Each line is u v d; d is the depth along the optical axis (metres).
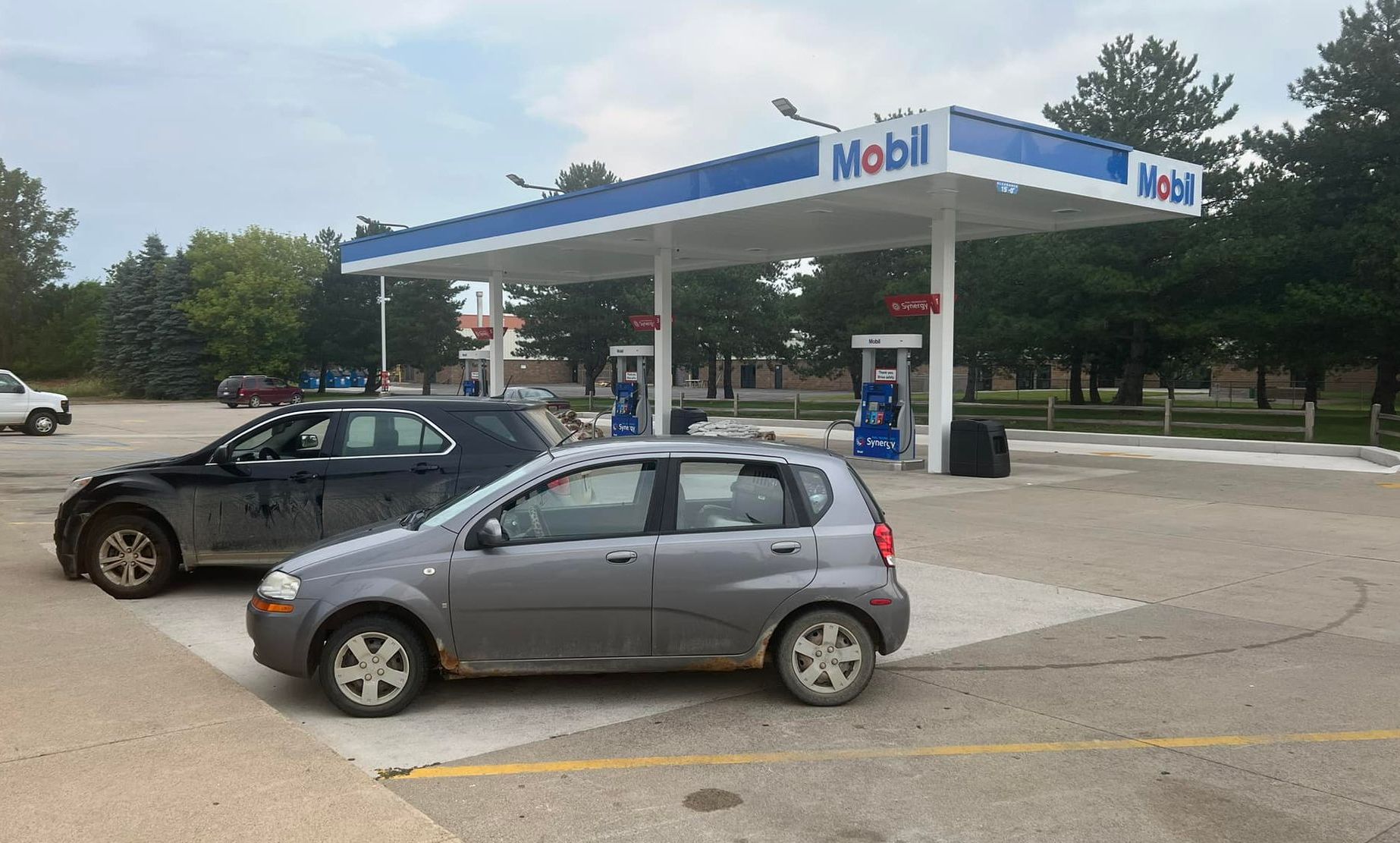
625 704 5.38
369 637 5.12
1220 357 32.66
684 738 4.87
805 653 5.32
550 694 5.54
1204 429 26.08
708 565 5.18
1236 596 7.96
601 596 5.12
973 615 7.32
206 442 23.67
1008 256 28.80
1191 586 8.34
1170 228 25.75
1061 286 26.78
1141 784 4.32
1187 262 24.08
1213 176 26.61
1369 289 22.75
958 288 31.38
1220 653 6.34
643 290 43.03
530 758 4.60
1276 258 23.86
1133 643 6.56
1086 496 14.21
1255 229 25.00
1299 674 5.89
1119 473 17.16
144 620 6.84
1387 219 22.64
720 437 5.71
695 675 5.89
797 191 15.43
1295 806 4.09
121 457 19.58
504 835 3.81
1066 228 19.02
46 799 3.93
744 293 43.53
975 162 13.41
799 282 38.75
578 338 46.72
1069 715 5.20
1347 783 4.32
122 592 7.72
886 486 15.53
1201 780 4.36
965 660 6.21
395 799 3.98
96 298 68.56
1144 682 5.75
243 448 7.87
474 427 8.10
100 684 5.38
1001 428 16.72
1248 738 4.86
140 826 3.71
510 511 5.23
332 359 60.34
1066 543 10.45
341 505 7.78
